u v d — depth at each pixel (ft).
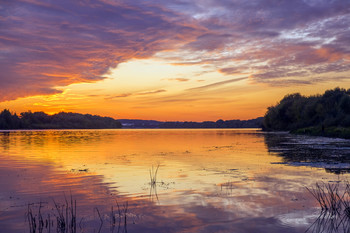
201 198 36.32
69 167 64.03
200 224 27.25
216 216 29.40
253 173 54.19
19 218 29.50
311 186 42.19
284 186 42.47
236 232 25.32
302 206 32.45
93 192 39.99
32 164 69.72
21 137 240.32
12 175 53.98
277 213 30.14
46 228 26.53
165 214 30.22
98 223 27.71
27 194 39.22
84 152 101.19
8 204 34.58
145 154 93.04
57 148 120.37
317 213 30.07
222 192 39.32
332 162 67.00
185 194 38.47
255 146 123.24
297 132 250.78
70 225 27.17
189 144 146.00
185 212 30.78
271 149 104.94
